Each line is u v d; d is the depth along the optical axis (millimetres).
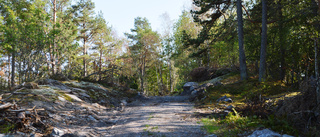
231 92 13367
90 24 36406
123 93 16531
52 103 8023
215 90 14438
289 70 14539
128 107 11438
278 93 11375
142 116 8141
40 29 18172
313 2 12156
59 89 10688
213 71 24625
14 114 5316
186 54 34406
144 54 43625
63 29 21969
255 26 18750
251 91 12227
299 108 5793
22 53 15305
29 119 5434
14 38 16875
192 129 5832
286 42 13703
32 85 9688
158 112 8906
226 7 19953
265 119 6129
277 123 5418
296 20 13953
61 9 30734
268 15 16625
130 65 40875
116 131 6039
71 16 33812
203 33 20500
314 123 5250
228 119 6422
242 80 15734
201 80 25031
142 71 46375
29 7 22891
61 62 18922
